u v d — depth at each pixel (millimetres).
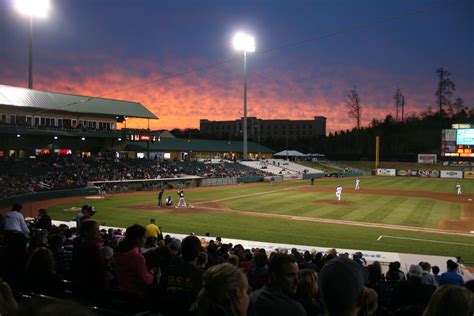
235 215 32938
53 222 26625
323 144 143250
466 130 83312
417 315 5012
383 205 39938
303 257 14016
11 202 35781
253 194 50094
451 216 33469
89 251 6293
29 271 5785
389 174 95812
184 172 65438
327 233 25719
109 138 65062
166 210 35406
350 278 2670
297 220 30719
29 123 55469
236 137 159625
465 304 2717
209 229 26719
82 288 5496
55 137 58594
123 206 37688
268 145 153625
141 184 54438
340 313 2674
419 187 62688
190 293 4902
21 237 6957
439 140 124312
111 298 5273
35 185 43125
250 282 8430
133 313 5016
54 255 8883
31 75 57156
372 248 21828
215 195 48562
